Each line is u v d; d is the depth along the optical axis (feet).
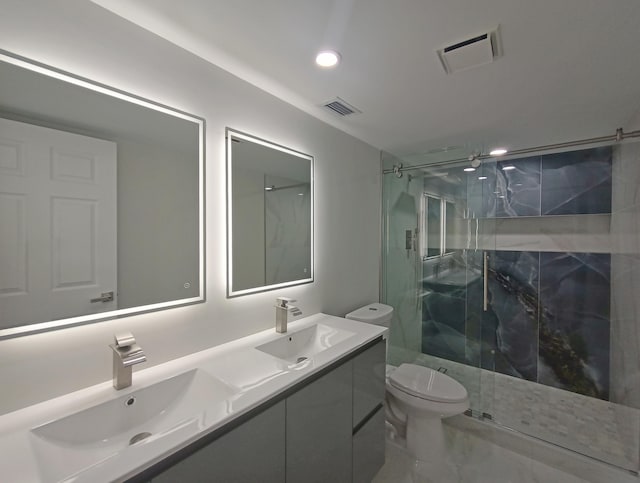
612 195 7.61
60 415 2.79
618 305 7.17
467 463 6.03
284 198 5.64
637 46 3.83
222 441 2.78
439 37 3.73
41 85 3.00
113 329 3.50
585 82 4.75
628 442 6.16
